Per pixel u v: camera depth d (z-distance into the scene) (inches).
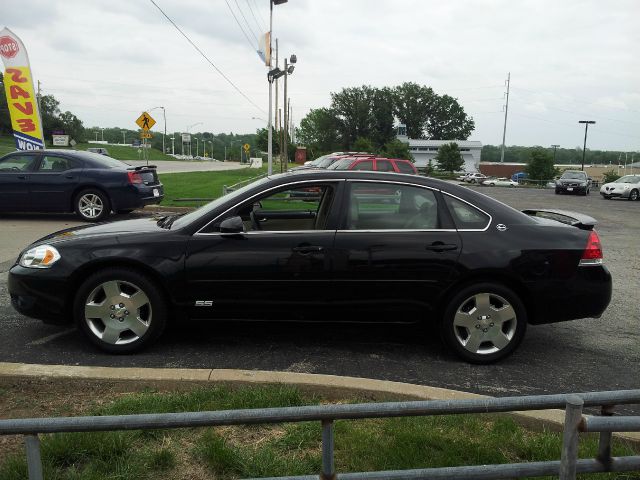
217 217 176.7
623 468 91.4
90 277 173.8
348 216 176.6
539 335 212.5
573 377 170.9
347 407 82.4
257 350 185.2
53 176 468.1
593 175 3949.3
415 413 83.7
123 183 471.5
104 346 175.9
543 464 89.7
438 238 174.7
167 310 177.6
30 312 178.2
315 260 172.7
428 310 176.4
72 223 469.7
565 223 191.6
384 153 2896.2
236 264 172.6
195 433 123.0
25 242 375.2
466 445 118.8
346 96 4163.4
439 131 4532.5
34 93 642.2
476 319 176.2
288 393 137.7
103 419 79.6
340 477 85.0
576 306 179.0
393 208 178.5
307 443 120.4
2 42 622.2
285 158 1346.0
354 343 195.2
